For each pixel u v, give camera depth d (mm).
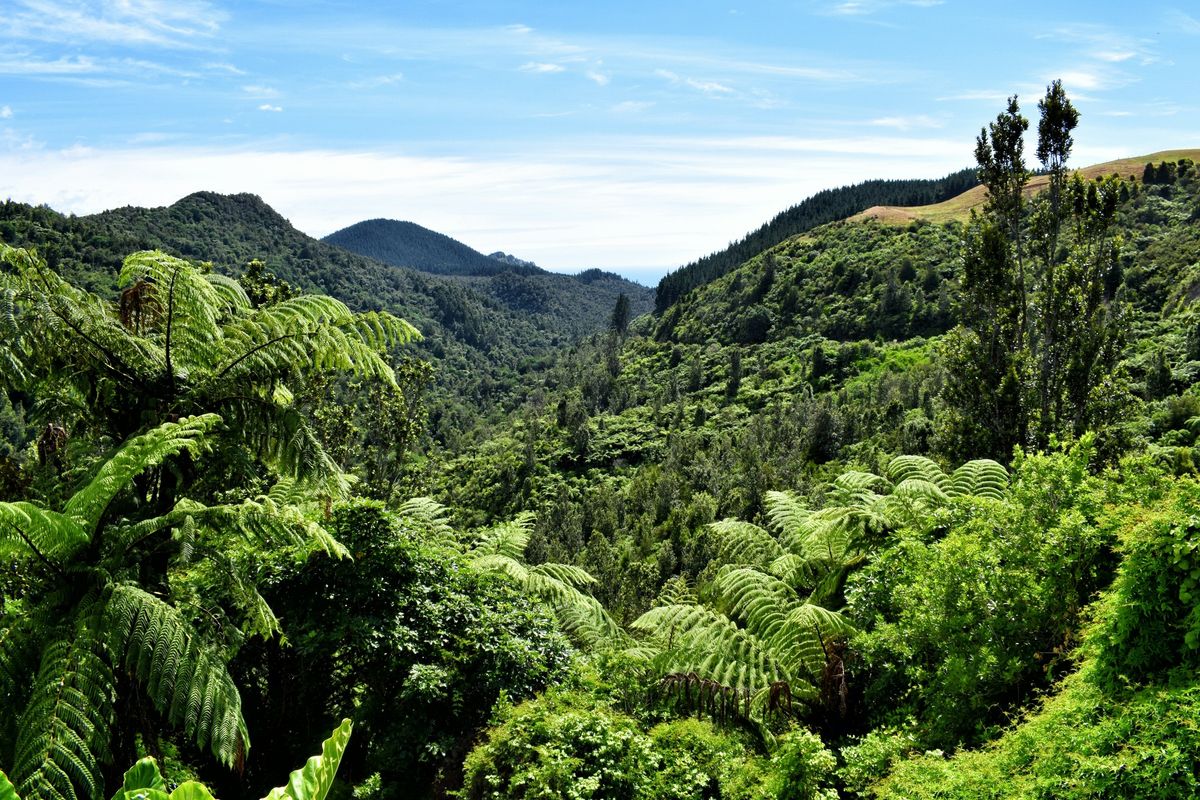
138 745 7375
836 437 65562
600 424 98125
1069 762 4273
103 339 6984
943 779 4746
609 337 156875
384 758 7852
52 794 4820
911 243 120750
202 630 6152
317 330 7660
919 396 70125
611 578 43812
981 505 7449
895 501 8945
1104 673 4828
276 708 9047
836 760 6168
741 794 6051
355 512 9141
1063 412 16734
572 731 6391
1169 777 3803
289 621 8461
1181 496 4918
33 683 5516
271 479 10766
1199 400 39938
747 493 56250
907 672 6742
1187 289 64500
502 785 6238
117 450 6652
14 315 6395
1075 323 16812
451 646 8750
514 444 96000
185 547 6430
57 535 5566
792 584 9617
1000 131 17469
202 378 7625
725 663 7449
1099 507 6855
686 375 110625
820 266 126250
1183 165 109875
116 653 5469
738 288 134500
